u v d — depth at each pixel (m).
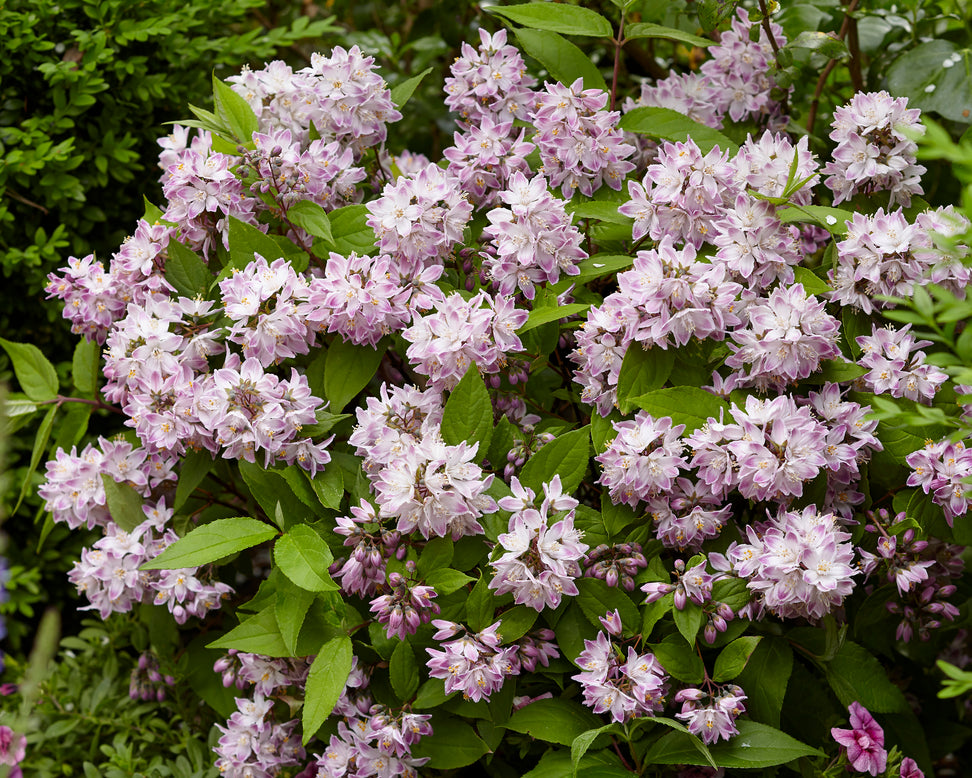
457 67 1.05
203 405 0.94
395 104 1.08
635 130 1.04
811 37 1.08
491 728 0.94
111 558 1.00
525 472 0.94
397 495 0.91
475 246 1.03
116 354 0.97
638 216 0.97
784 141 0.99
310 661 0.98
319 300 0.95
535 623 0.96
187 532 1.02
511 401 1.00
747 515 0.98
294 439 0.95
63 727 1.08
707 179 0.96
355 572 0.92
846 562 0.90
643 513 0.96
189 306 0.98
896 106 0.98
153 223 1.04
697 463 0.93
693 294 0.91
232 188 1.00
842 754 0.95
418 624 0.91
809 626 0.97
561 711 0.93
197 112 1.04
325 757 0.95
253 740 1.00
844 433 0.94
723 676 0.91
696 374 0.95
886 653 1.04
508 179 1.01
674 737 0.92
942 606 0.98
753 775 0.97
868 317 0.98
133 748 1.09
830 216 0.95
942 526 0.96
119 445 1.01
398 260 0.98
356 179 1.05
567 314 0.94
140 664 1.09
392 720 0.93
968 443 0.96
